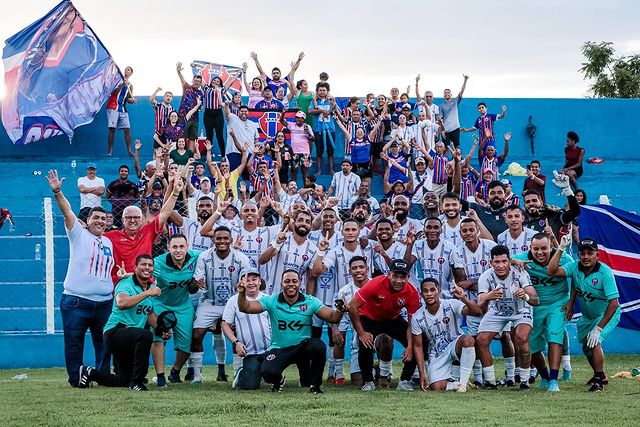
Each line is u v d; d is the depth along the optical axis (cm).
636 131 2595
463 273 1300
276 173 1875
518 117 2555
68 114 2284
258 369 1196
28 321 1688
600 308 1212
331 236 1388
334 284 1345
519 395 1131
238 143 2152
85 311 1234
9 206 2191
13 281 1736
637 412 992
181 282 1244
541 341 1234
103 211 1244
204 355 1611
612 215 1692
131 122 2408
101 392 1164
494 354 1683
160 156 2028
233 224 1486
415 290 1197
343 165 2002
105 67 2323
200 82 2230
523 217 1330
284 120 2188
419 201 1925
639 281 1681
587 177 2498
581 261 1199
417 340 1192
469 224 1299
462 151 2495
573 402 1067
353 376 1268
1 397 1130
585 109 2580
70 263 1235
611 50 3509
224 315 1232
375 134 2198
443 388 1192
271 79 2303
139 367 1180
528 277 1190
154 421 937
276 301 1177
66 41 2312
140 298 1155
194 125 2211
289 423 920
